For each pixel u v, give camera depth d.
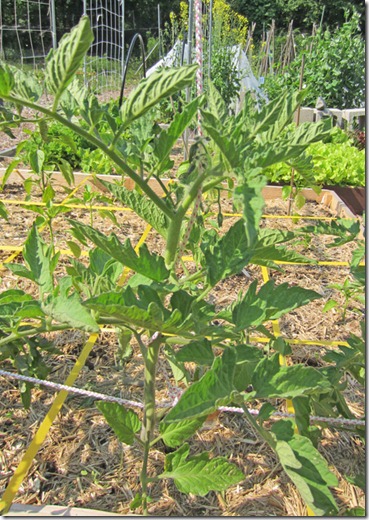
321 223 2.37
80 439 2.42
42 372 2.39
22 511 1.96
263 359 1.58
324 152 6.80
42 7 24.33
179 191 2.04
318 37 12.35
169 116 10.18
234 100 10.41
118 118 1.99
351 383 2.96
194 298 1.77
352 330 3.53
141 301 1.68
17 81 1.65
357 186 6.85
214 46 10.83
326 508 1.38
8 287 3.72
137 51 25.75
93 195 4.39
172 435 1.77
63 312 1.61
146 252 1.71
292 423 1.56
